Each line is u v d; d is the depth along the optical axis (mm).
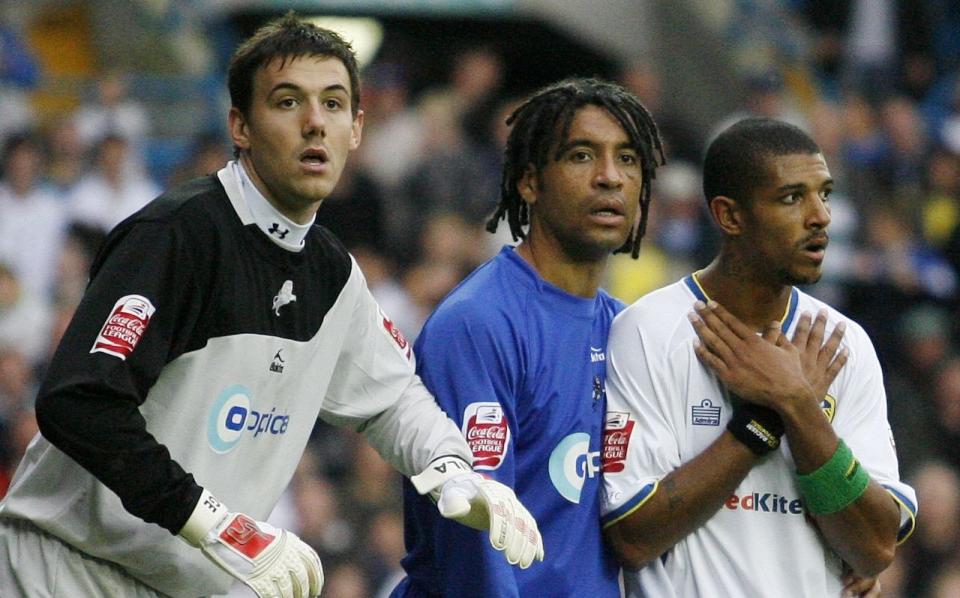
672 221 45062
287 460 15133
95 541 14461
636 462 15805
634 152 15953
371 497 33344
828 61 60031
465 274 42031
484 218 44500
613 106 15844
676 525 15484
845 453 15352
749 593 15625
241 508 14875
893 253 45438
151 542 14492
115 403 13555
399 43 55031
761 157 15578
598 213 15758
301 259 14828
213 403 14422
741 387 15430
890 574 33750
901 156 51031
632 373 16078
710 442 15867
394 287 40562
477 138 47812
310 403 15133
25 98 47688
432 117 46469
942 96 58094
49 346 36750
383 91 48000
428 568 16219
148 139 51000
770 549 15766
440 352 15734
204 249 14188
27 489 14711
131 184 42688
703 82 56719
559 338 15945
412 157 45844
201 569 14836
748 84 55781
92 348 13578
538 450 15766
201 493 13766
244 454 14750
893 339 40188
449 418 15523
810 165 15562
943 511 34406
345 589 31984
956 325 41906
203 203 14344
